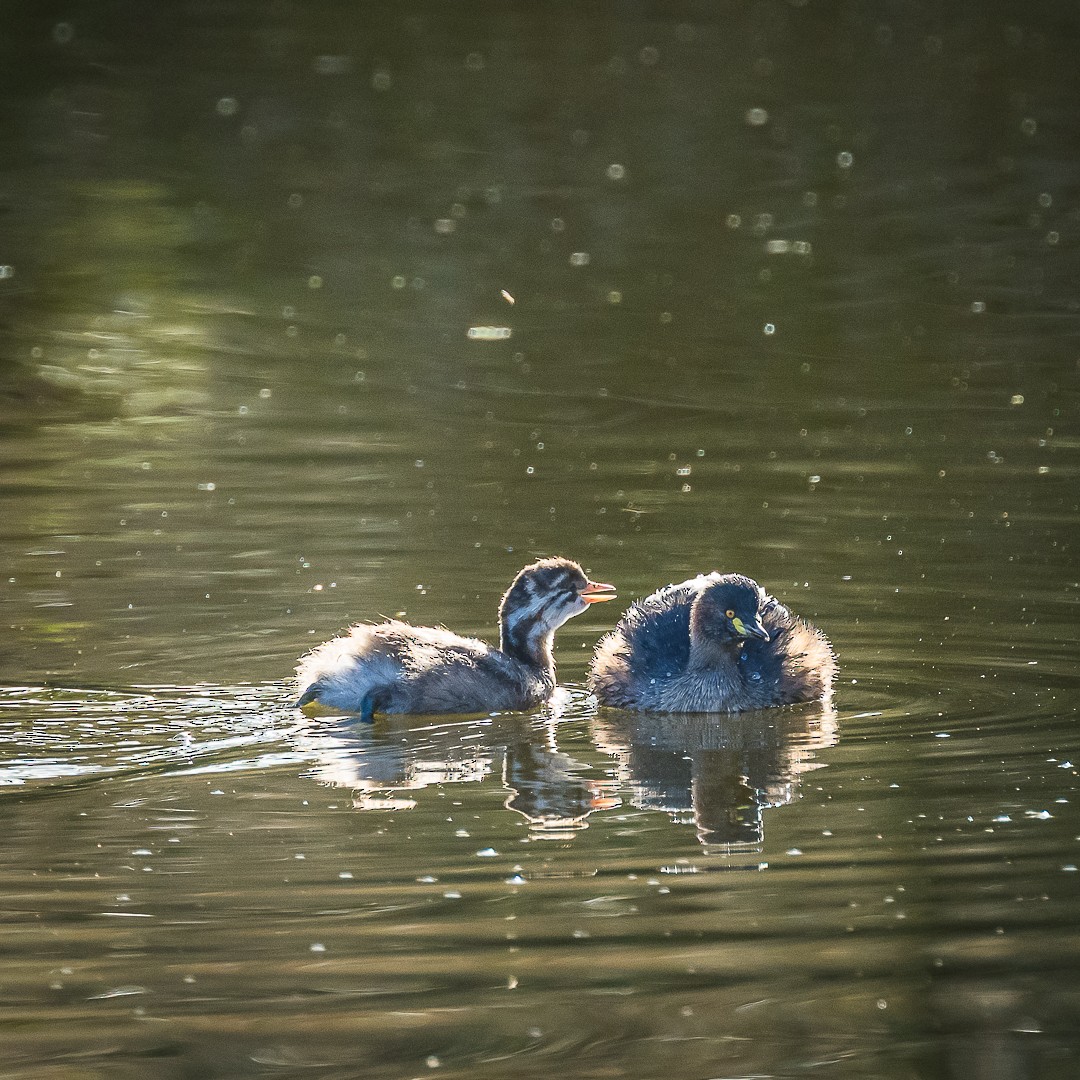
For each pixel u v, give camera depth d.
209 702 12.94
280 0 48.62
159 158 34.41
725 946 8.77
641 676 13.66
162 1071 7.67
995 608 14.87
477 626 14.70
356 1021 8.09
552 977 8.46
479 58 42.38
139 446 20.33
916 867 9.70
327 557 16.38
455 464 19.64
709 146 35.06
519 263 28.69
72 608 14.89
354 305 26.69
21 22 44.81
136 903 9.28
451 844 10.19
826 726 12.48
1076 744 11.77
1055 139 34.91
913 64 41.16
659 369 23.61
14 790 11.07
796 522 17.38
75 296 26.84
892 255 28.55
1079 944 8.71
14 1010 8.18
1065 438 20.12
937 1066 7.69
